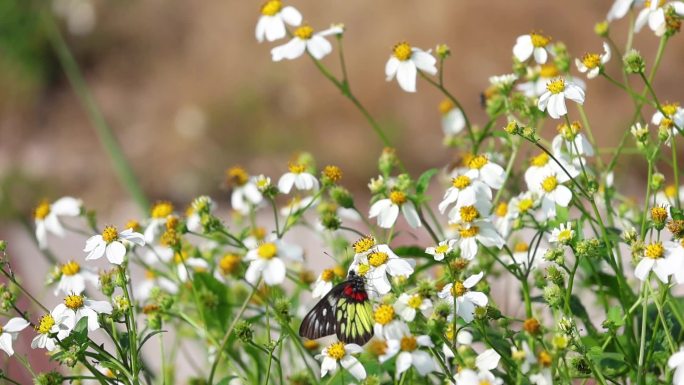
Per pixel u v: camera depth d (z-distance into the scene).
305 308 1.97
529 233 2.33
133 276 2.20
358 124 4.19
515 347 1.79
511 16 4.30
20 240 3.22
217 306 1.92
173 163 4.28
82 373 1.93
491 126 1.94
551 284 1.82
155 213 1.97
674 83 3.89
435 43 4.38
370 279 1.79
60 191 4.25
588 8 4.26
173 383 1.98
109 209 4.08
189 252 1.96
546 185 1.84
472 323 1.81
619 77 3.92
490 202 1.84
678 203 1.84
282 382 1.84
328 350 1.78
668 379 1.79
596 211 1.80
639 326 1.86
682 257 1.75
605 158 3.12
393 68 1.94
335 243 2.00
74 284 1.91
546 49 1.95
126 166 2.22
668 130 1.84
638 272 1.76
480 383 1.73
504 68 4.25
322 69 1.97
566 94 1.83
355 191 3.87
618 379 1.84
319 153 4.07
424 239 2.51
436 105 4.13
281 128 4.32
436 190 3.59
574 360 1.76
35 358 2.15
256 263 1.83
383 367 1.80
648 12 1.91
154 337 2.27
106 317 1.83
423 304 1.76
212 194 4.02
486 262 1.92
